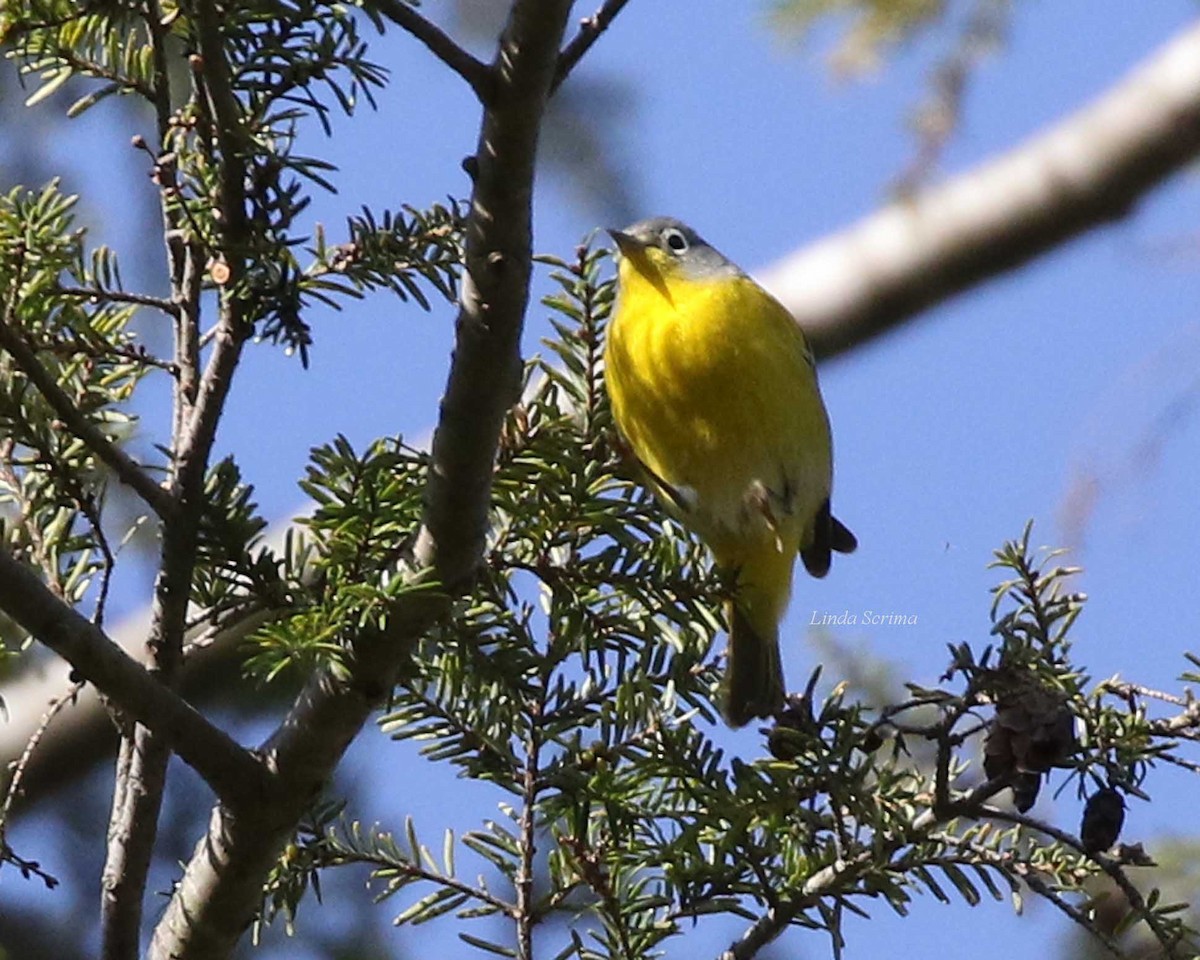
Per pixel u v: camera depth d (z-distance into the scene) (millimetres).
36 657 10406
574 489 6707
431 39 5574
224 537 6363
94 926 10977
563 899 6977
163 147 6250
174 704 6195
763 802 6664
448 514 6121
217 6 5945
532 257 5840
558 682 7012
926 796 6910
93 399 6703
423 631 6270
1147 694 6414
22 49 6645
